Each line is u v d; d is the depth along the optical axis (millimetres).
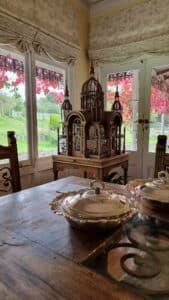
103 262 592
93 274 530
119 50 2834
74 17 2828
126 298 453
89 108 2170
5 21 1994
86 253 615
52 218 844
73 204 768
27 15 2211
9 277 512
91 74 2217
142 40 2666
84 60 3064
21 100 2311
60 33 2625
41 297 452
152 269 573
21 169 2326
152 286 511
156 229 741
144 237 700
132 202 928
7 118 2189
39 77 2494
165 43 2514
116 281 513
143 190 943
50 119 2672
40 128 2557
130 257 617
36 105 2447
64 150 2320
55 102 2725
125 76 2938
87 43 3102
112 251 640
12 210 922
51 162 2682
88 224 697
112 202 769
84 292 467
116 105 2432
